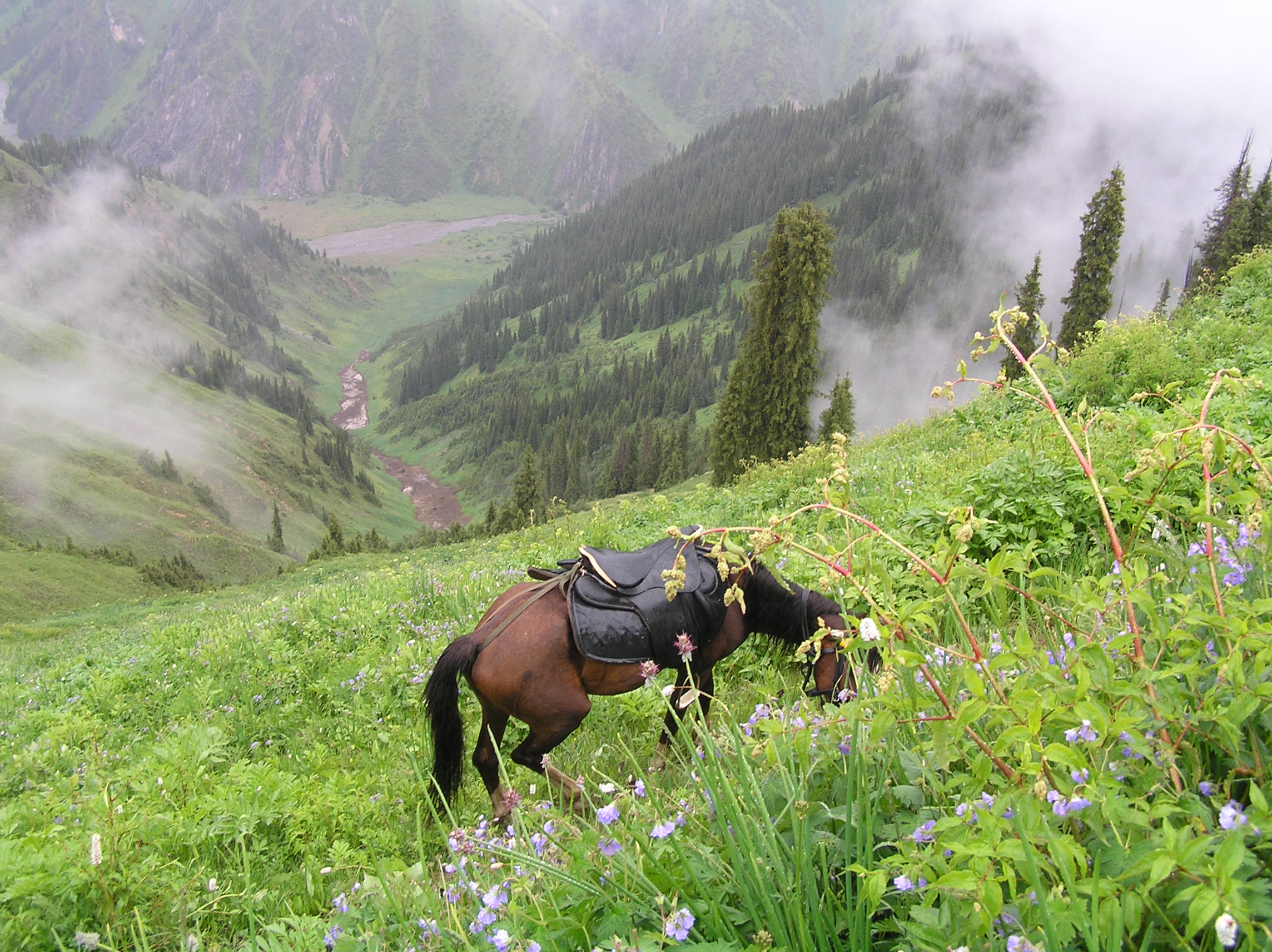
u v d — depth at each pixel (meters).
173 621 19.73
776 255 49.16
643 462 163.88
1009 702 2.13
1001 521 6.69
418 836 3.23
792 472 15.70
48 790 6.21
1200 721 2.16
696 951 2.23
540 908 2.62
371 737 7.14
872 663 4.46
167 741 6.24
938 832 2.14
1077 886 1.86
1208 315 17.52
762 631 5.46
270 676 9.45
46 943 3.72
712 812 3.00
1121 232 49.44
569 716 4.95
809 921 2.40
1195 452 2.59
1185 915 1.85
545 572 5.39
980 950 1.92
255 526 191.62
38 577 113.31
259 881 4.78
